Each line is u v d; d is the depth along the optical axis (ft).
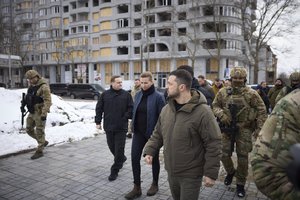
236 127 14.19
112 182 16.22
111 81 16.71
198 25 149.48
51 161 20.13
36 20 238.68
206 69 151.74
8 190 14.99
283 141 4.17
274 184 4.16
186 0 156.97
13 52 183.93
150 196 14.34
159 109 13.99
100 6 192.44
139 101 14.39
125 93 16.66
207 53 146.72
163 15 169.99
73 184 15.89
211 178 8.39
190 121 8.68
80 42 205.16
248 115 14.07
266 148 4.34
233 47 146.41
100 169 18.47
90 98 106.11
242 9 106.93
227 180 15.69
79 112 41.34
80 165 19.27
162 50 168.86
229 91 14.56
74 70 204.03
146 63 172.86
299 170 2.61
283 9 96.89
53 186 15.58
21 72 219.82
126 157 21.39
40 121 20.83
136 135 14.46
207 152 8.57
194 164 8.75
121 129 16.51
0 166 18.94
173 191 9.47
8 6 247.50
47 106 20.44
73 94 111.34
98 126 17.16
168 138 9.05
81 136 28.25
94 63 199.11
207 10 147.74
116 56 184.55
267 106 32.04
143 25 171.63
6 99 36.99
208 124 8.59
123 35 187.83
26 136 26.20
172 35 160.66
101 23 192.75
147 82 14.16
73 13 211.00
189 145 8.74
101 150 23.34
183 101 8.98
